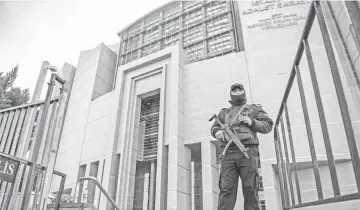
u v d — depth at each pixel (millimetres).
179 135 18766
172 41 27656
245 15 20578
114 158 21719
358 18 1263
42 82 5672
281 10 19641
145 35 31344
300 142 14875
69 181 24547
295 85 16562
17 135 5008
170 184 17188
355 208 1586
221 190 3031
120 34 34125
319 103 2025
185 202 17391
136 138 22391
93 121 25844
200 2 28031
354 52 14703
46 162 4566
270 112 16609
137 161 21891
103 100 26047
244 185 2928
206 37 25234
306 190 14164
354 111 14164
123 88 24688
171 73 21438
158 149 19453
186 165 18594
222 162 3154
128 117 22906
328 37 1703
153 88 22906
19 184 4211
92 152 23969
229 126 3299
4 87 23656
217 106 18953
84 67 31922
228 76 19469
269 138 15875
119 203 19141
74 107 29781
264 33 19328
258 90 17625
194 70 21328
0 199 4262
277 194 14930
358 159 1351
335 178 1753
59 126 4855
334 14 16562
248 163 2998
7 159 3826
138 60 24719
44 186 4418
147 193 21188
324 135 1917
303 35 2322
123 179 20109
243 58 19469
